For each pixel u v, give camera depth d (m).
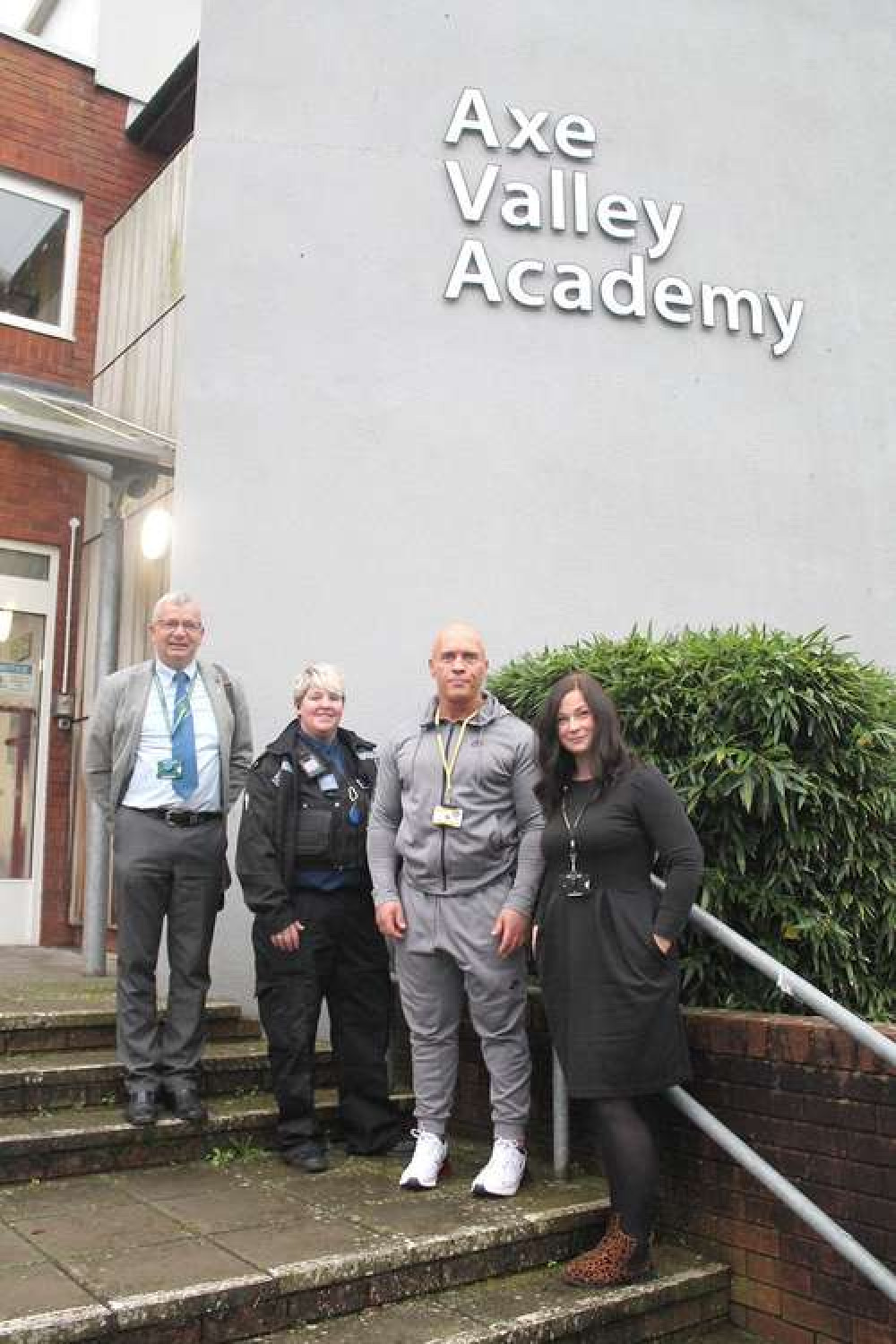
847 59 6.98
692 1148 3.76
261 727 5.52
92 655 8.05
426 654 5.70
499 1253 3.43
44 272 8.64
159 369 7.33
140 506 7.51
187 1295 2.88
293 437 5.75
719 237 6.48
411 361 5.91
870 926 4.00
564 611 5.89
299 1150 4.02
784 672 4.00
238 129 5.96
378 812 4.05
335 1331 3.04
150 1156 3.98
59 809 8.18
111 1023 4.56
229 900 5.36
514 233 6.14
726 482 6.28
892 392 6.73
